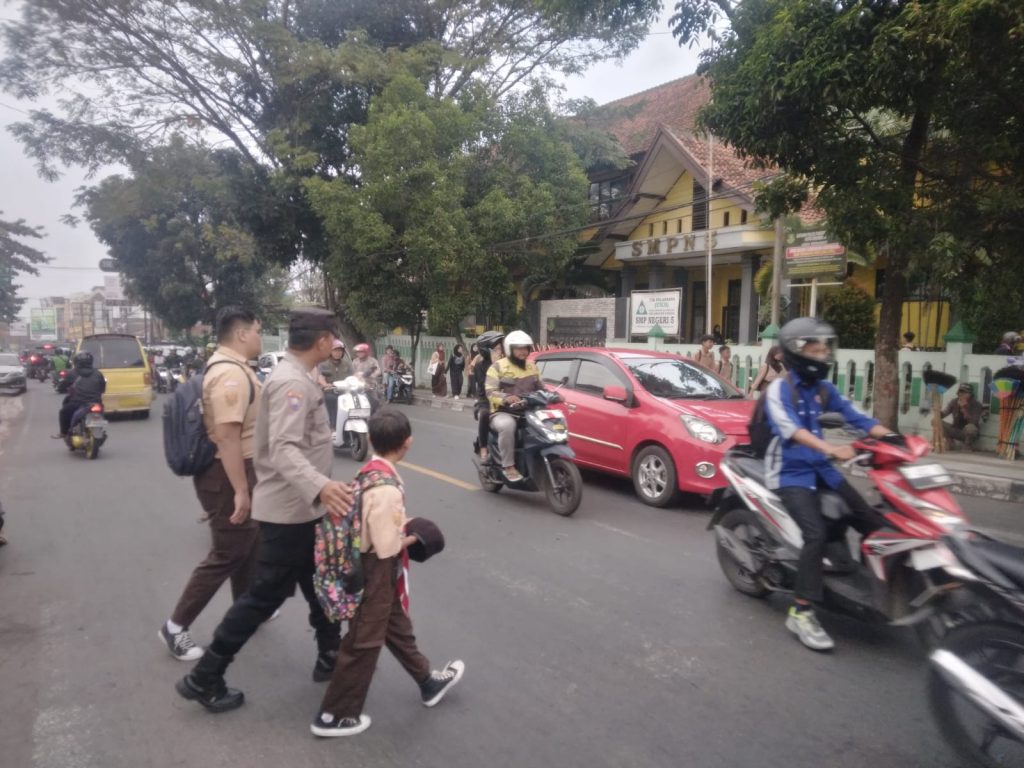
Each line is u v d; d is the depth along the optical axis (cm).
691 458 711
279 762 311
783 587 462
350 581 313
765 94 845
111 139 2122
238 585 426
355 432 1012
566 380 884
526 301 2264
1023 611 291
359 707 330
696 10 1020
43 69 1980
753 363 1388
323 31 2291
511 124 2052
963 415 1033
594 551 605
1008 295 936
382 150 1877
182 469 391
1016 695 285
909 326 1627
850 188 906
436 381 2097
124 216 2364
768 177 1709
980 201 867
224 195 2259
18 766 309
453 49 2311
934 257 858
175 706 359
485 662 404
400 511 317
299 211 2275
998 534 673
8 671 399
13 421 1764
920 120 914
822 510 419
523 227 2008
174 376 2416
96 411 1134
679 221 2075
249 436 404
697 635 438
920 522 374
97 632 452
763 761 307
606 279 2441
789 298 1522
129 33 2028
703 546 617
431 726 338
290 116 2205
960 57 706
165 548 629
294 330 340
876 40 749
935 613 367
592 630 446
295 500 334
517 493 822
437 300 1980
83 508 785
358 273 2078
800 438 408
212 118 2253
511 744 322
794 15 824
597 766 304
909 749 317
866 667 396
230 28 2023
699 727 335
